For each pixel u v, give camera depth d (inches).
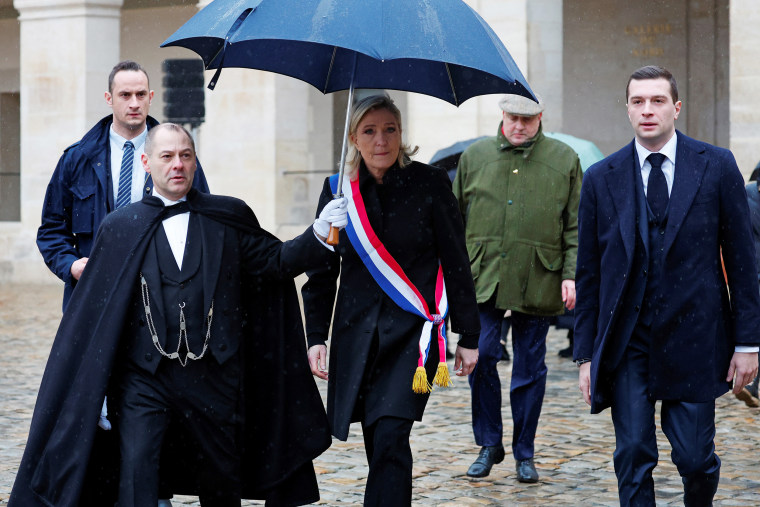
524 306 331.0
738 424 415.5
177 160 238.7
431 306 248.5
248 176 1053.2
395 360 245.3
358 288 250.2
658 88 240.7
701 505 248.8
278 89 1042.1
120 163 277.9
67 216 280.8
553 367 559.2
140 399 231.6
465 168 347.9
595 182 248.5
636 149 245.8
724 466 348.8
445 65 258.2
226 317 237.1
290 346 248.2
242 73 1051.3
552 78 938.1
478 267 337.7
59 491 232.1
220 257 238.7
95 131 279.9
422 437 394.0
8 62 1350.9
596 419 426.0
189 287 235.1
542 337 335.3
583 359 251.6
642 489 241.3
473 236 341.1
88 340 235.8
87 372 231.5
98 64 1090.1
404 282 246.1
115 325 231.3
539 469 346.3
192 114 884.6
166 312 233.1
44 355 594.2
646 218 241.9
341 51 266.5
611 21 1154.7
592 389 245.9
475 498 310.7
